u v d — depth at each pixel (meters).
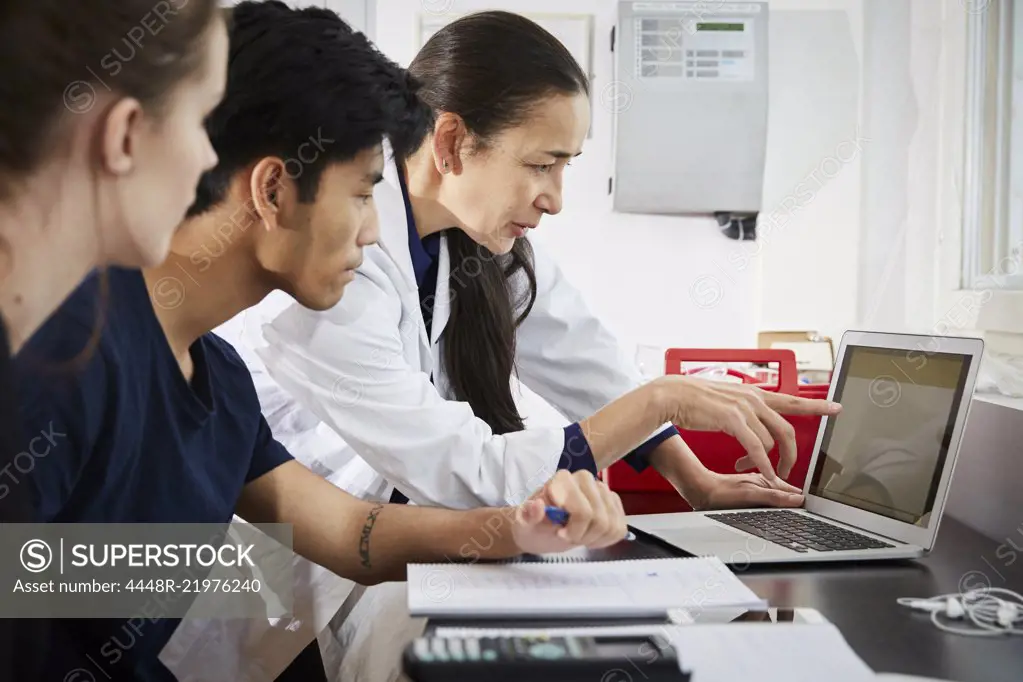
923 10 2.26
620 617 0.82
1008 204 1.85
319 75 0.89
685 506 1.37
